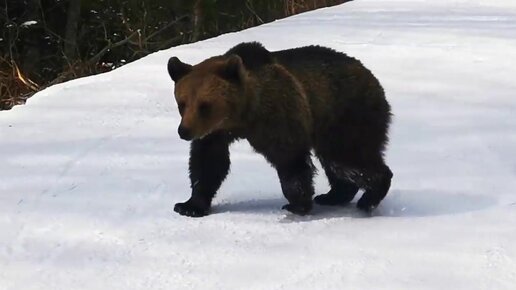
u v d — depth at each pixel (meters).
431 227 6.68
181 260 6.09
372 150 7.31
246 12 29.88
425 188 7.98
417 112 10.91
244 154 9.35
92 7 28.50
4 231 6.89
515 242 6.18
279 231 6.71
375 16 18.44
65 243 6.59
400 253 6.04
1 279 5.83
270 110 6.85
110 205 7.60
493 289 5.30
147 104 11.66
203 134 6.73
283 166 7.05
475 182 8.08
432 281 5.47
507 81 12.11
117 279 5.77
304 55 7.34
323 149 7.33
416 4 20.73
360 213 7.34
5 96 18.28
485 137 9.64
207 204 7.32
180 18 28.91
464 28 15.99
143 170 8.77
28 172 8.74
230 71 6.67
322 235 6.55
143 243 6.52
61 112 11.34
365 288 5.39
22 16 27.09
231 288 5.50
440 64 13.17
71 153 9.43
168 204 7.62
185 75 6.89
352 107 7.25
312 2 24.88
